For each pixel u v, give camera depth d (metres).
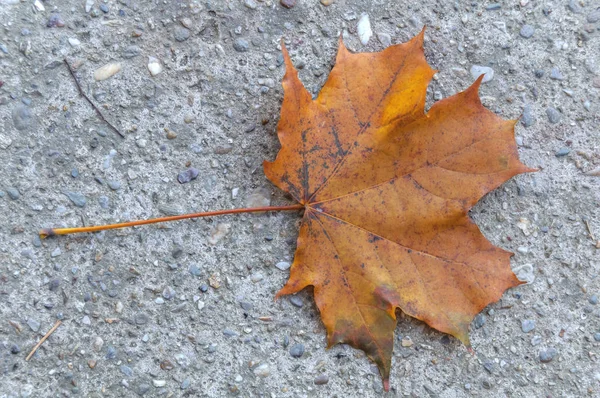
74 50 0.70
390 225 0.68
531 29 0.71
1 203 0.69
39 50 0.69
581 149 0.71
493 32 0.71
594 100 0.71
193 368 0.69
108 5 0.70
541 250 0.71
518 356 0.70
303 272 0.69
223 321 0.70
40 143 0.69
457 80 0.71
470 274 0.68
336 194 0.68
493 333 0.70
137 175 0.70
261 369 0.70
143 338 0.69
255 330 0.70
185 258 0.70
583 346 0.70
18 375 0.69
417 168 0.68
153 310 0.69
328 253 0.68
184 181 0.70
